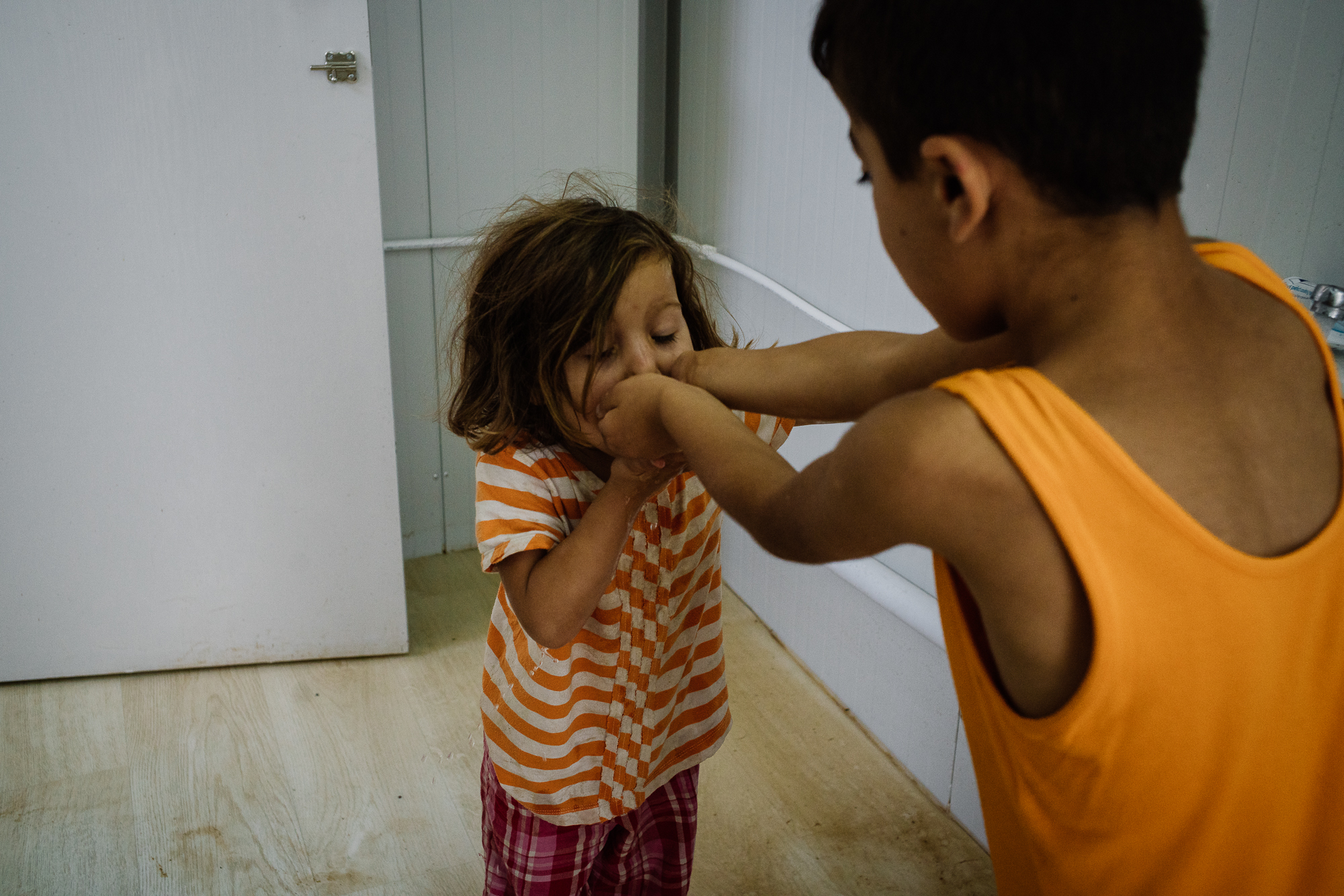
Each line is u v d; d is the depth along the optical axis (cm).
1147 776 49
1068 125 45
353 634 211
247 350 188
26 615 196
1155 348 47
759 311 212
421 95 220
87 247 175
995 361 72
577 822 106
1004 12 44
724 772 181
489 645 109
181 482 193
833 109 175
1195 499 47
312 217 183
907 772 182
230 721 192
